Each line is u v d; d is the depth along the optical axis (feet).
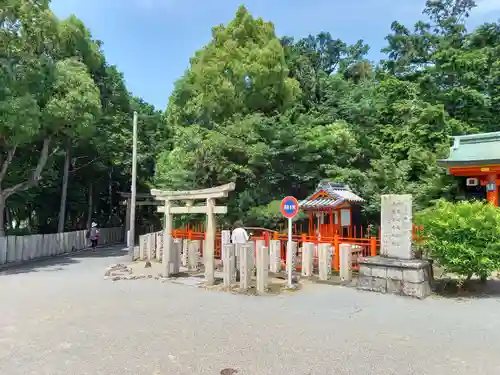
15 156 75.10
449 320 24.89
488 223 30.63
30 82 55.88
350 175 54.03
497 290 32.81
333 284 36.06
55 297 32.58
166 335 22.18
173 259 42.70
